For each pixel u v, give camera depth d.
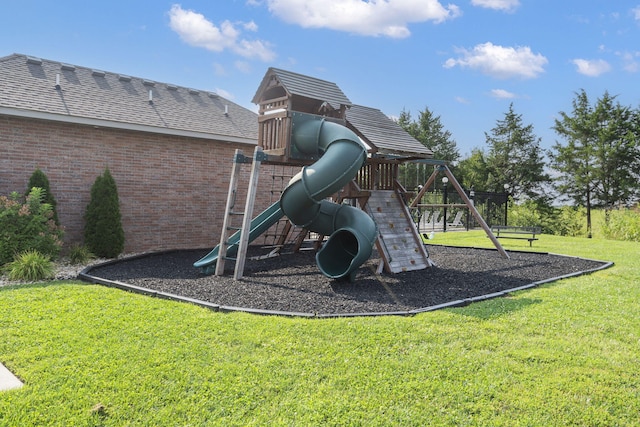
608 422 2.92
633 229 18.59
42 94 9.60
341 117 8.61
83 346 4.05
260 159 7.80
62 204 9.49
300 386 3.31
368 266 9.12
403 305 5.84
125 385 3.28
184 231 11.45
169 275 7.81
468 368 3.65
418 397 3.18
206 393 3.19
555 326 4.89
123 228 10.36
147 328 4.58
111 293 6.20
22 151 8.97
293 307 5.61
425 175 40.09
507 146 36.50
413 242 9.36
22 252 7.82
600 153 25.12
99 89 11.07
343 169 7.05
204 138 11.52
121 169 10.31
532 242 15.80
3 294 5.97
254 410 2.99
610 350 4.17
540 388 3.33
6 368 3.60
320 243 11.16
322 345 4.12
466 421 2.89
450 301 6.16
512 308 5.67
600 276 8.46
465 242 15.20
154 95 12.23
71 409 2.96
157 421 2.85
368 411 2.98
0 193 8.75
